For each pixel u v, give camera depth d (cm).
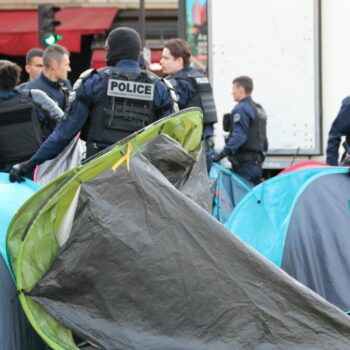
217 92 2109
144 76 1045
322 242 1026
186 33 2120
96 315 755
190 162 901
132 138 809
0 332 794
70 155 1159
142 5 2970
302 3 2077
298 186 1109
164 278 756
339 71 2073
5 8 3812
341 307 987
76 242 766
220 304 751
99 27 3484
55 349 745
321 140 2097
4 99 1270
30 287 759
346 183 1084
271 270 760
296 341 747
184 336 746
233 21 2100
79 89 1026
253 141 1822
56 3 3791
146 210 777
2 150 1270
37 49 1808
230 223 1118
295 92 2097
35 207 800
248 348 743
